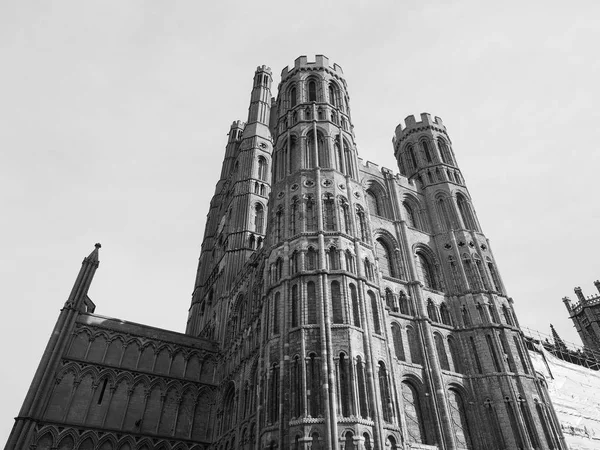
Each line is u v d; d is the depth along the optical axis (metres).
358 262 36.59
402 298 41.25
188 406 46.50
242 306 49.06
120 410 43.19
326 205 39.91
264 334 35.53
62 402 41.41
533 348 50.28
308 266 35.72
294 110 49.09
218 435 43.81
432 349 38.00
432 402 34.97
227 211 72.88
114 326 48.44
